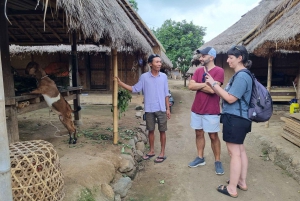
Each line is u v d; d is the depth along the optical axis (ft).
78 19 7.98
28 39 19.53
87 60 36.68
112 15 11.70
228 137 10.11
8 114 11.02
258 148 16.60
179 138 20.03
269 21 21.71
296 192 11.11
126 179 11.60
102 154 12.62
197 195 10.96
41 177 6.40
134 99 34.65
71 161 11.09
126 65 36.60
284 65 35.32
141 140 17.62
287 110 28.76
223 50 33.91
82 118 23.17
